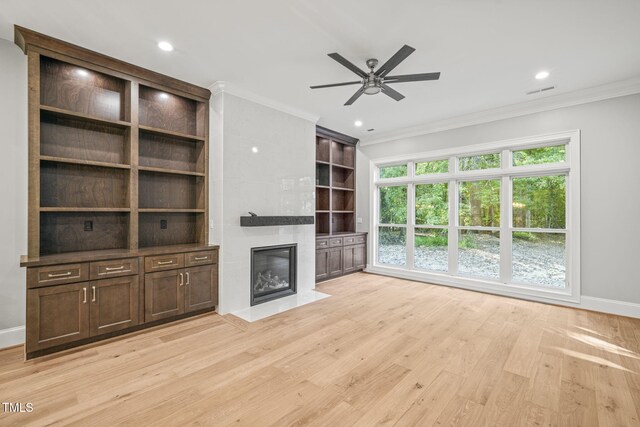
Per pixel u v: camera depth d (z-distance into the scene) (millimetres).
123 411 1946
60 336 2662
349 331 3252
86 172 3197
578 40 2793
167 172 3625
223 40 2811
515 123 4523
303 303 4211
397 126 5574
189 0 2262
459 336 3125
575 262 4035
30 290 2518
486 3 2291
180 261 3445
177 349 2809
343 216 6613
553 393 2156
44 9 2357
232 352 2760
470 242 5102
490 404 2035
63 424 1822
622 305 3730
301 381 2301
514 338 3076
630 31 2648
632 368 2494
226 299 3768
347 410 1972
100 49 2953
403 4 2307
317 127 5566
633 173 3666
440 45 2879
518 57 3104
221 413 1934
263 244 4199
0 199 2775
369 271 6336
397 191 6059
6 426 1796
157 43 2857
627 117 3697
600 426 1828
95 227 3271
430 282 5438
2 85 2787
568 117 4086
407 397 2109
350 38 2766
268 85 3795
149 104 3643
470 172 5020
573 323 3484
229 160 3797
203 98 3908
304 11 2400
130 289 3076
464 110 4684
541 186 4434
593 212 3918
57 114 2926
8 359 2572
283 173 4473
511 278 4672
